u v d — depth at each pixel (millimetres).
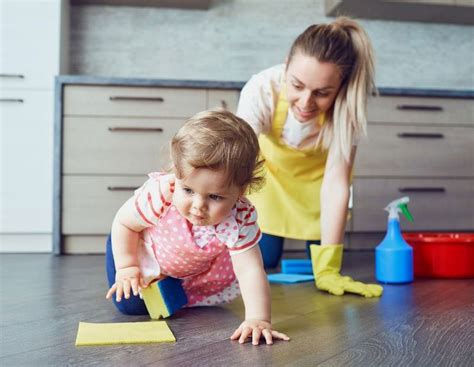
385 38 3404
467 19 3391
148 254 1206
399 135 2941
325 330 1087
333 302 1397
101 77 2742
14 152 2805
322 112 1571
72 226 2748
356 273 1979
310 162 1901
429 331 1072
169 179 1113
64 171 2752
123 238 1175
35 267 2162
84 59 3174
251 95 1733
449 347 954
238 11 3291
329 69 1441
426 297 1461
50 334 1055
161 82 2773
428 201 2979
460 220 3010
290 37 3328
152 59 3229
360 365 849
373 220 2922
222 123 990
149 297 1193
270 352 926
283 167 1897
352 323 1149
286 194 1946
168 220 1144
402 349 940
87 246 2777
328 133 1693
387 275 1713
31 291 1572
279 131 1774
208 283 1295
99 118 2766
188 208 993
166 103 2799
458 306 1332
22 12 2805
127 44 3211
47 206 2812
